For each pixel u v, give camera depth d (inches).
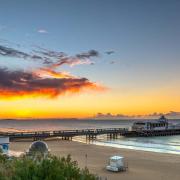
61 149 2546.8
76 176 290.8
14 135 3095.5
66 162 309.3
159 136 4365.2
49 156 332.2
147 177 1451.8
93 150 2495.1
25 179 275.6
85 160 1929.1
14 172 285.3
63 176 277.6
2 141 1770.4
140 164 1798.7
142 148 2822.3
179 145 3154.5
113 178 1416.1
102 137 4190.5
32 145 1584.6
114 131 4015.8
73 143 3051.2
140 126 4315.9
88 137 4060.0
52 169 282.2
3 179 275.6
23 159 322.7
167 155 2217.0
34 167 284.4
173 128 4579.2
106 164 1768.0
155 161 1921.8
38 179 273.0
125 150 2512.3
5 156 419.2
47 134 3282.5
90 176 297.9
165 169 1651.1
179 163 1852.9
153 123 4343.0
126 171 1577.3
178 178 1438.2
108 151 2434.8
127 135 4207.7
